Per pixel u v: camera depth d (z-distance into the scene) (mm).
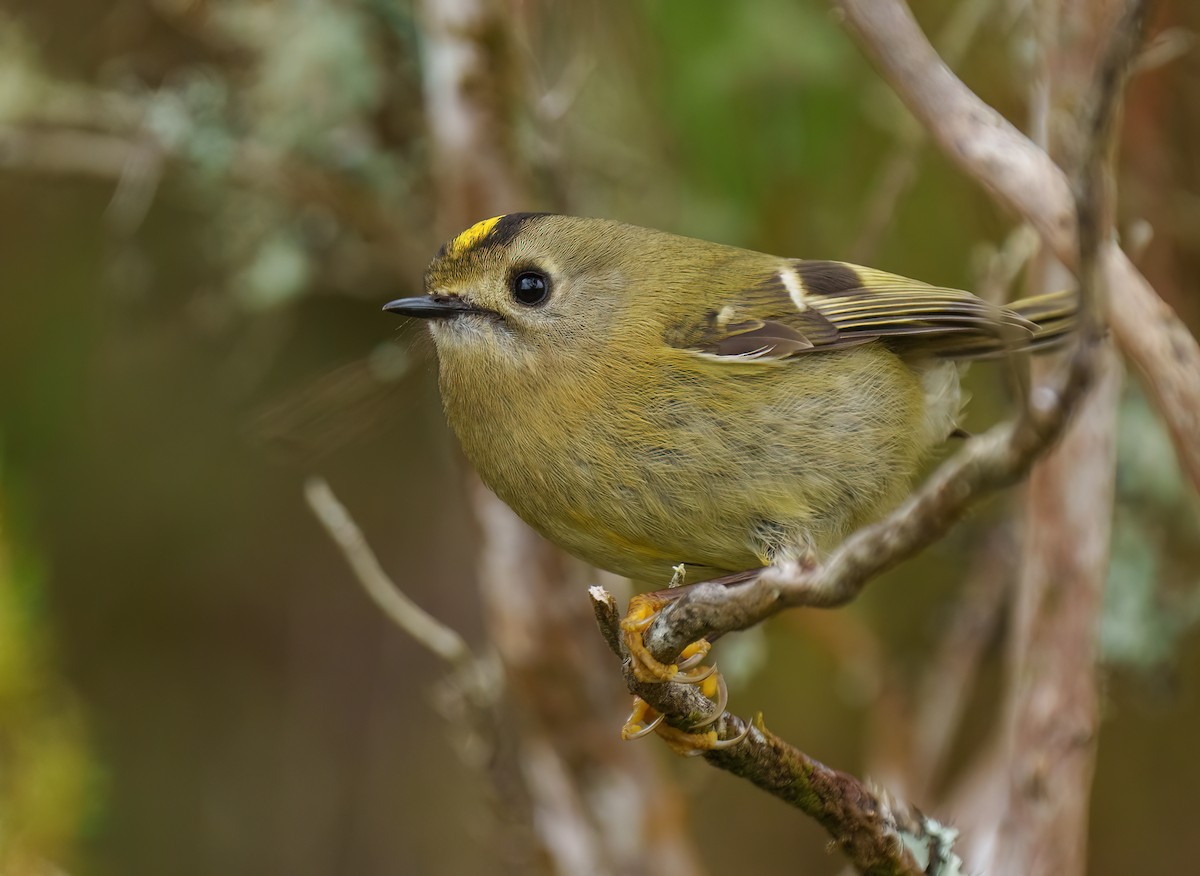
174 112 9531
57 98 9891
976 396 9695
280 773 11156
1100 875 10859
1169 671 9664
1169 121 9195
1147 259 9242
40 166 9953
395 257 9883
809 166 9648
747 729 5398
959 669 9695
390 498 11367
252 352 10797
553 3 9664
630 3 9656
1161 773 10891
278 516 11281
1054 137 6453
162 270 10828
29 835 7797
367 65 9750
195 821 10984
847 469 6750
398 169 9852
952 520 4535
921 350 7246
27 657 7973
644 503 6602
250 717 11203
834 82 9461
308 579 11344
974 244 9375
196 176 9797
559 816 8023
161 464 11023
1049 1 6484
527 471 6785
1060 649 6918
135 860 10820
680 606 5168
